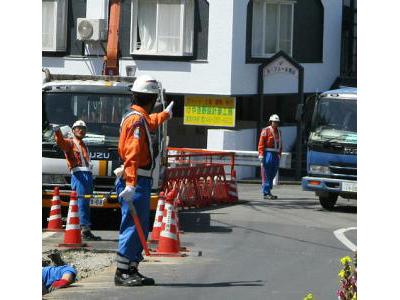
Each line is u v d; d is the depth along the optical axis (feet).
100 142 74.43
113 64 109.70
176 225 61.26
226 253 63.67
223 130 133.49
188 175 94.48
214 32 136.56
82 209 68.08
